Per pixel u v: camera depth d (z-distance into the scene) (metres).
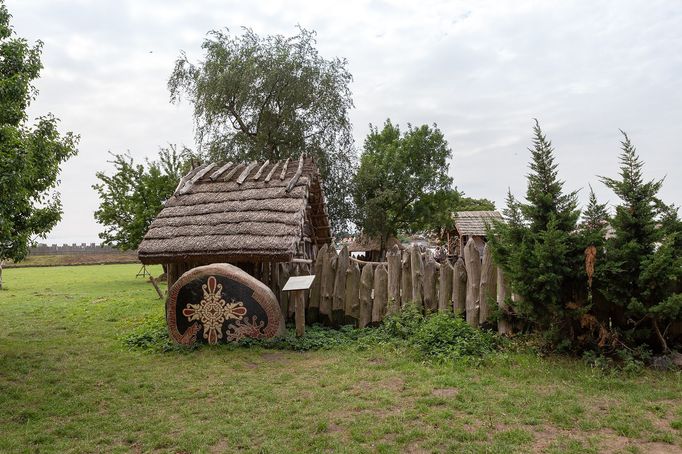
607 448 5.13
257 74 26.89
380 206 35.34
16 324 13.38
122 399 7.05
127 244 27.70
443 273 10.47
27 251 10.13
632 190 8.36
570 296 8.66
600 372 7.52
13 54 9.55
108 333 11.84
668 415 5.96
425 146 37.53
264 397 6.95
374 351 9.16
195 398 7.04
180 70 28.52
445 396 6.74
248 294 10.19
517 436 5.41
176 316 10.35
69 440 5.71
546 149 8.91
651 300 8.15
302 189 11.97
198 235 11.23
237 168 13.94
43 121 10.35
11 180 7.96
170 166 27.94
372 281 11.23
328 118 28.80
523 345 8.78
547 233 8.10
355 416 6.13
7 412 6.60
